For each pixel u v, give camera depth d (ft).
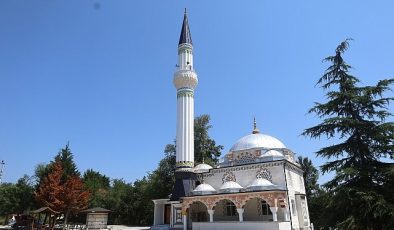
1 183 253.24
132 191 243.60
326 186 70.23
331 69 78.33
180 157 137.90
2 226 191.83
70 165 188.96
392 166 65.92
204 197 119.34
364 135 71.56
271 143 141.08
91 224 162.30
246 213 123.13
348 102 74.90
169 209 144.66
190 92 147.74
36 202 186.70
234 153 140.05
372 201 62.28
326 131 74.23
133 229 173.78
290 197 116.47
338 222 66.80
